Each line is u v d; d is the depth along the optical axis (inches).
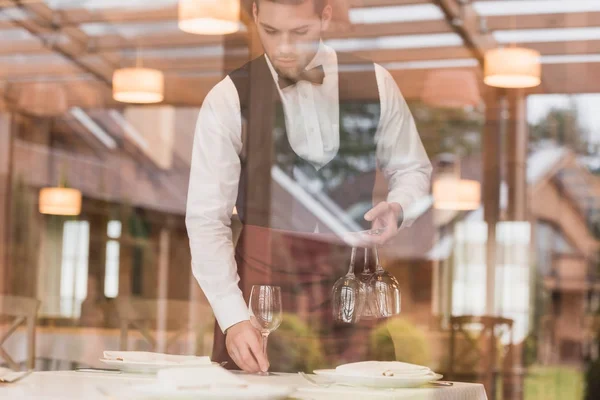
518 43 253.1
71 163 347.9
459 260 310.8
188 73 293.9
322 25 72.6
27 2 259.4
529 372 225.6
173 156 361.1
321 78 72.7
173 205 362.6
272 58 72.1
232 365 62.2
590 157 319.3
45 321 174.7
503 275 309.9
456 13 232.1
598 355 236.1
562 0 234.4
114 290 352.2
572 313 292.7
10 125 329.4
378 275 57.4
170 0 247.6
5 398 37.5
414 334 227.9
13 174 335.3
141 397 36.6
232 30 247.4
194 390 36.0
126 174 360.5
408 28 238.5
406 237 304.3
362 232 65.4
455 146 312.3
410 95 277.0
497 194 318.7
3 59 301.1
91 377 49.3
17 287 333.7
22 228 338.0
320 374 47.7
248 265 74.5
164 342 164.2
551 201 322.7
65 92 322.3
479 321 238.7
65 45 284.7
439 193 311.3
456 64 260.8
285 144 73.2
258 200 73.3
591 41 249.0
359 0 218.1
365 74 74.2
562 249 320.8
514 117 303.4
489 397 210.7
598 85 287.7
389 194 72.9
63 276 345.1
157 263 360.5
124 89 301.1
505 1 233.0
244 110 71.6
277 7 70.7
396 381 46.6
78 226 352.2
